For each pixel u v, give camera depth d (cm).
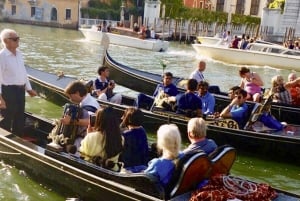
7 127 578
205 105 739
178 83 976
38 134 603
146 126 743
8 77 562
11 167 532
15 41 557
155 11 3678
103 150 425
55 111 871
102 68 814
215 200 364
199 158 378
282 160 658
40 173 491
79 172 441
